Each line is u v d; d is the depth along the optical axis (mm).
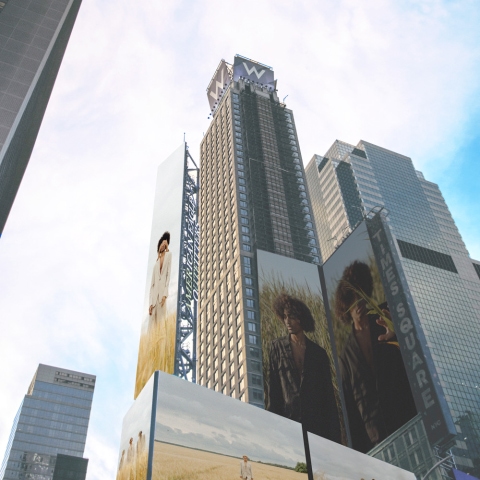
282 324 127938
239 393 117688
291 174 182875
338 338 133500
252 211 160875
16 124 48562
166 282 96438
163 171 128750
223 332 137625
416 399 116688
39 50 57281
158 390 40625
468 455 163500
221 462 40094
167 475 36938
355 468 49000
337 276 143875
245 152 183125
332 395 123688
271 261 139250
